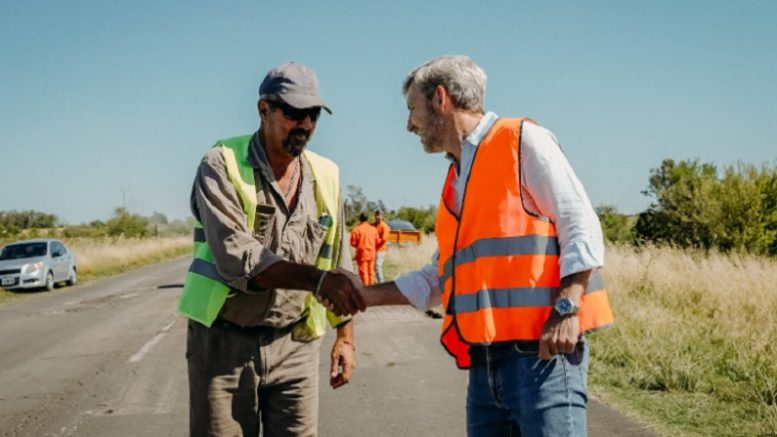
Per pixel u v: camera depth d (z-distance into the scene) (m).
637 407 5.68
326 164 3.39
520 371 2.58
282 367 3.13
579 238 2.47
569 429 2.52
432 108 2.82
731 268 12.13
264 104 3.03
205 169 3.01
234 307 2.99
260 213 3.05
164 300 17.30
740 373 6.48
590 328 2.55
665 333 8.07
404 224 33.59
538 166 2.57
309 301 3.20
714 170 20.44
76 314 14.92
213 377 3.04
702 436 4.90
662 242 19.47
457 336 2.83
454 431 5.52
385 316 12.20
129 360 8.98
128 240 53.94
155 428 5.91
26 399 7.08
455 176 2.88
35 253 23.03
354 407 6.26
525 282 2.56
